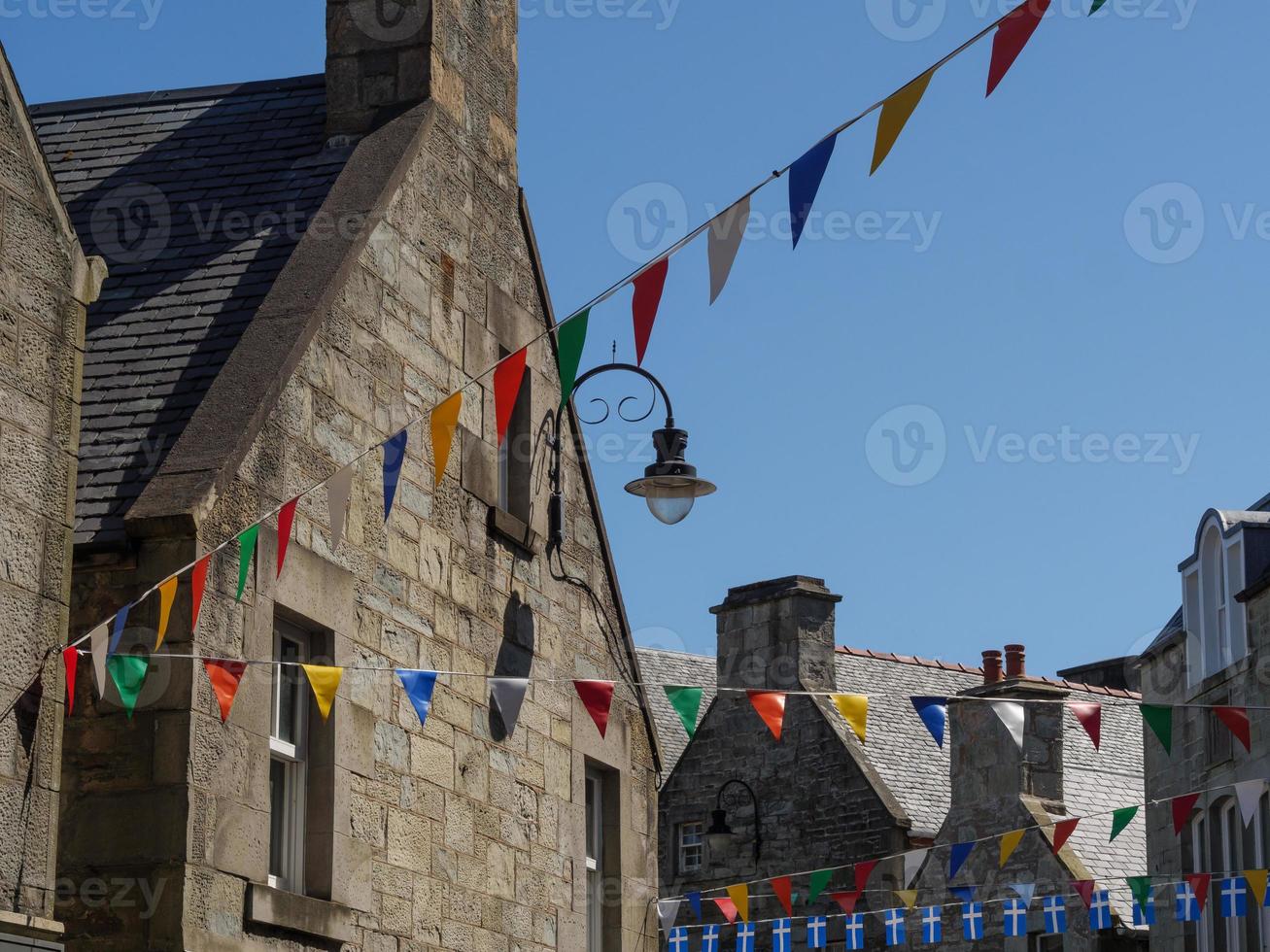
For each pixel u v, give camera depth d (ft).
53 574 29.60
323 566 36.60
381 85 43.93
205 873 32.17
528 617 44.34
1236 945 67.41
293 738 36.27
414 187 41.83
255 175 42.96
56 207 30.71
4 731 28.12
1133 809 46.11
